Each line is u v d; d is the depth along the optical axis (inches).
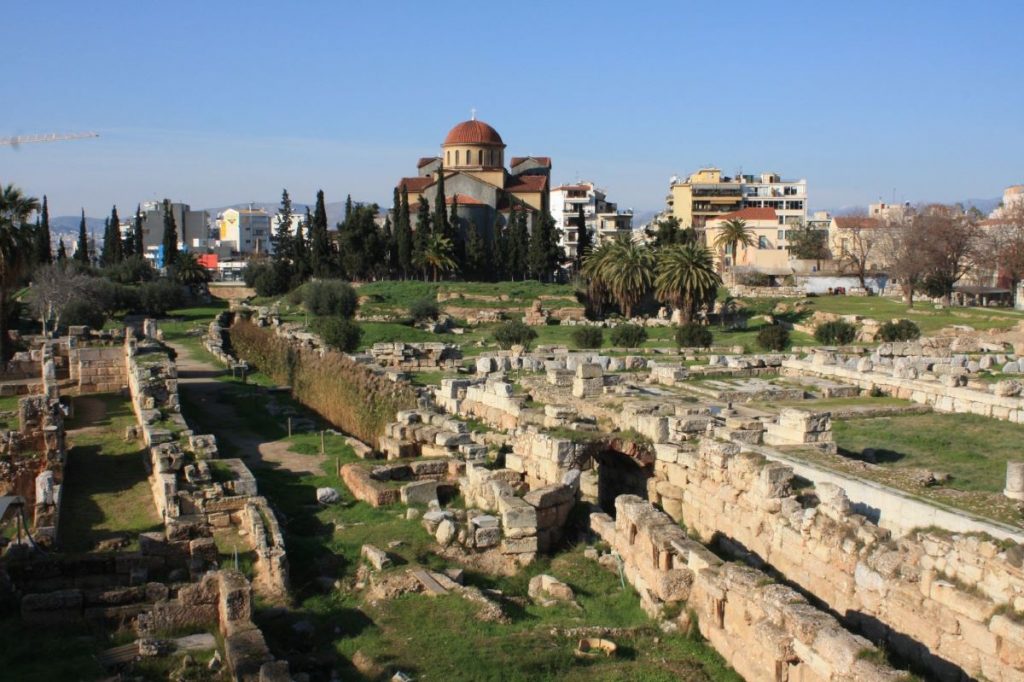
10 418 1518.2
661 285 3848.4
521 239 5300.2
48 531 927.0
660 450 1166.3
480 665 686.5
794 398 1731.1
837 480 967.6
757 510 950.4
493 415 1531.7
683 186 7706.7
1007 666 656.4
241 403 1956.2
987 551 696.4
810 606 658.2
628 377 2025.1
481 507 1067.3
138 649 664.4
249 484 1061.8
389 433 1403.8
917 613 735.7
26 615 724.0
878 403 1668.3
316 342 2800.2
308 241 5551.2
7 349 2610.7
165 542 892.0
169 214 5954.7
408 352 2539.4
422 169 6712.6
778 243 6565.0
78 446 1411.2
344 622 776.3
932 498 874.1
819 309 4288.9
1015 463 866.8
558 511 1012.5
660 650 740.0
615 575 920.3
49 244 4923.7
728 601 730.8
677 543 822.5
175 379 1638.8
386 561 890.7
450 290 4662.9
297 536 989.8
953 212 5438.0
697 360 2509.8
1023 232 4510.3
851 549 812.0
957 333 3319.4
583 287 4830.2
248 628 664.4
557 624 792.9
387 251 5334.6
